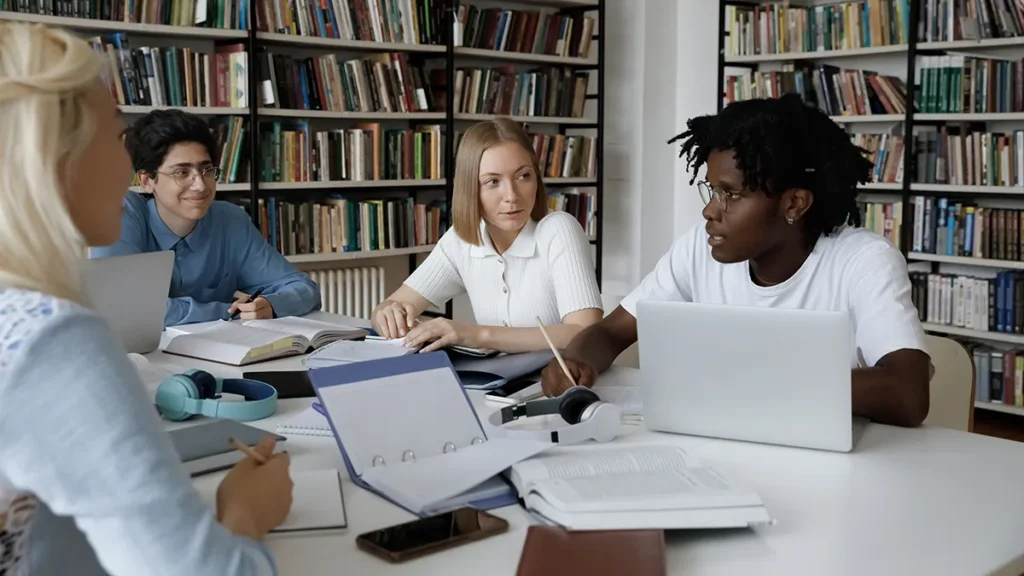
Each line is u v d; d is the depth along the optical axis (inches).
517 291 94.3
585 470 48.3
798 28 193.3
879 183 183.0
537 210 95.0
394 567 40.6
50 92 33.2
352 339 89.5
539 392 70.8
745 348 57.2
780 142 67.1
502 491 49.3
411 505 46.9
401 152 184.5
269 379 73.9
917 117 176.7
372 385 53.6
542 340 83.5
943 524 46.0
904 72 186.7
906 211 179.2
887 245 71.4
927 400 62.2
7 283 32.8
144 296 82.6
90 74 34.5
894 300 67.6
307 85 171.3
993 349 175.8
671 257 82.7
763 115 67.7
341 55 186.5
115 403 31.5
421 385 55.1
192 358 83.8
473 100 195.2
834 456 56.4
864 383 61.6
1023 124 173.3
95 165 35.5
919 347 64.9
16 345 30.6
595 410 58.5
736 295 77.9
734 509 44.1
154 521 31.3
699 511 43.8
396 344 83.7
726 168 69.0
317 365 78.0
